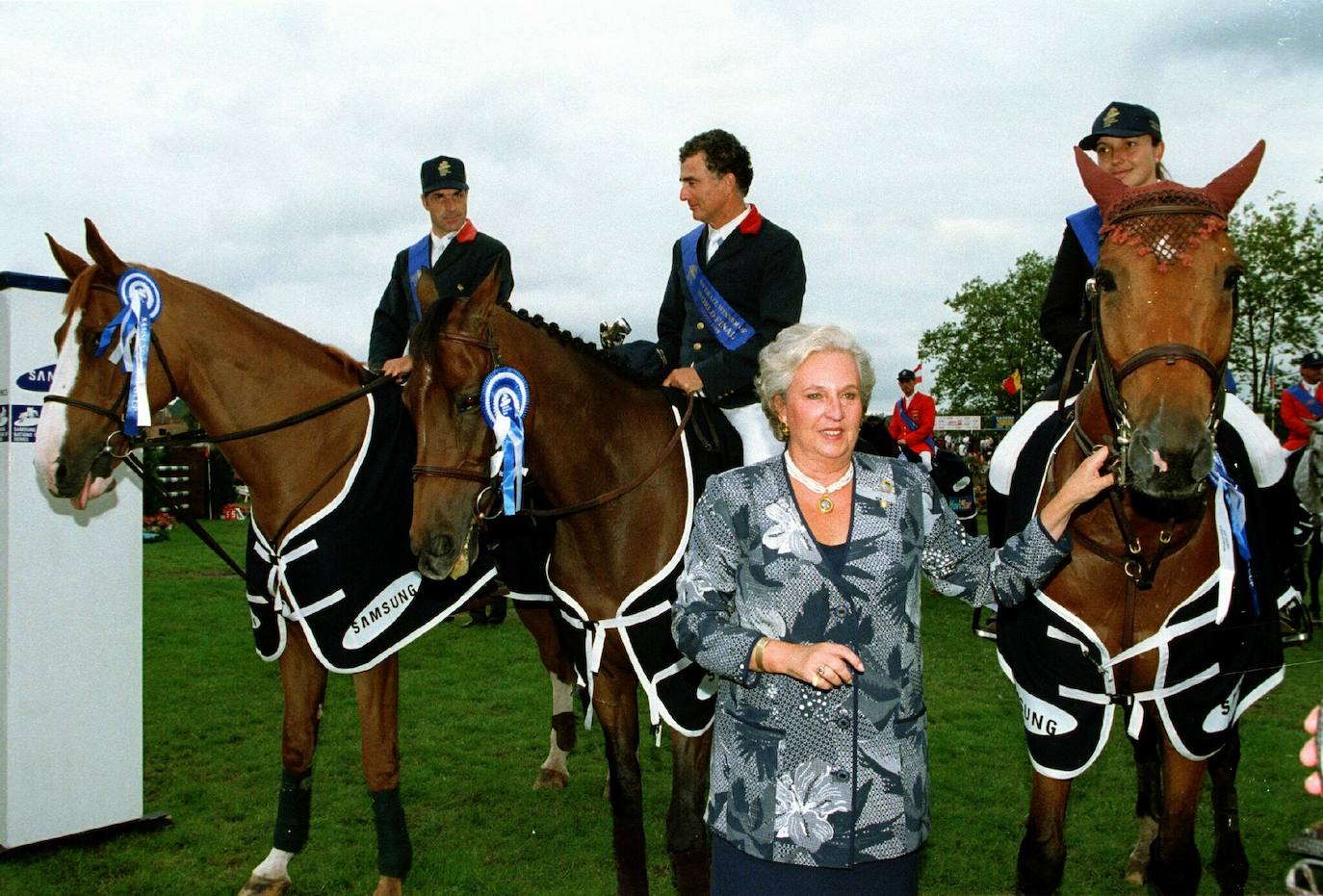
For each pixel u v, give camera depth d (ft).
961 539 5.91
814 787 5.29
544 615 12.78
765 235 10.45
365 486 9.43
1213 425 6.62
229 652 21.84
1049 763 7.36
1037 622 7.47
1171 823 7.41
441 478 8.29
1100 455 5.81
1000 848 11.19
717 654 5.21
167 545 43.29
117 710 11.57
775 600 5.45
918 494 5.73
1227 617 7.15
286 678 9.96
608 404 9.14
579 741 15.64
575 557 9.12
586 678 9.25
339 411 9.67
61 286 10.87
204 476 58.08
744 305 10.48
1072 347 9.00
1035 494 8.01
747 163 10.52
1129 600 7.20
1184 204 6.64
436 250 12.80
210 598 28.89
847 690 5.35
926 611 26.17
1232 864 8.63
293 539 9.27
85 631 11.30
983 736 15.12
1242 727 12.78
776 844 5.31
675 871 8.65
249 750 14.99
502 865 11.00
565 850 11.41
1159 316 6.40
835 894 5.29
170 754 14.83
